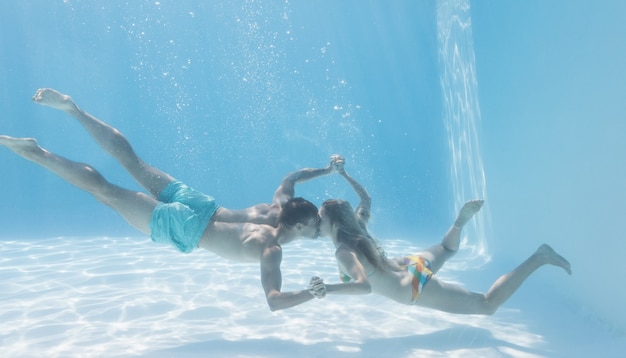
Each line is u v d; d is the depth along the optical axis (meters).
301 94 15.00
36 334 3.73
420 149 13.16
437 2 11.49
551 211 4.84
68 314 4.24
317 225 3.68
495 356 3.30
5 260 6.84
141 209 3.86
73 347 3.45
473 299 3.75
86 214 13.22
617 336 3.61
